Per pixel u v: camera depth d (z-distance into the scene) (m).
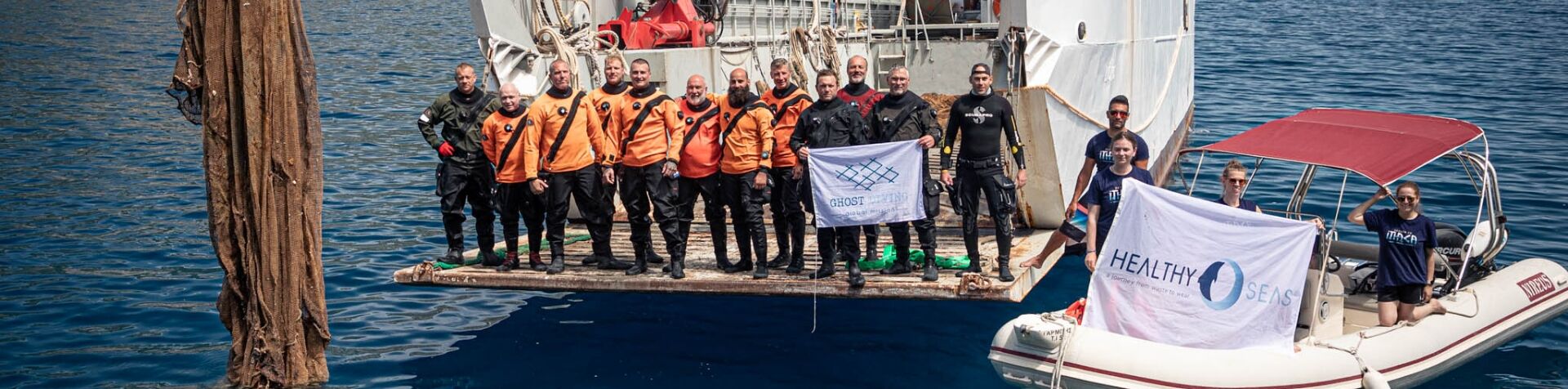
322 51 32.22
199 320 9.43
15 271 10.84
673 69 10.13
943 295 7.82
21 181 14.83
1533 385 7.90
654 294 10.20
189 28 7.30
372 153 17.53
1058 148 10.08
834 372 8.19
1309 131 8.70
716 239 8.45
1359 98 22.95
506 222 8.52
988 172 7.98
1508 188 14.14
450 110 8.58
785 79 8.06
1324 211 13.39
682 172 8.18
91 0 49.72
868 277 8.16
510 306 9.88
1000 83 10.11
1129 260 7.61
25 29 36.75
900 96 7.81
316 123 7.50
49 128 18.78
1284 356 7.32
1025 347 7.56
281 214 7.48
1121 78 12.66
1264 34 36.91
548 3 10.30
